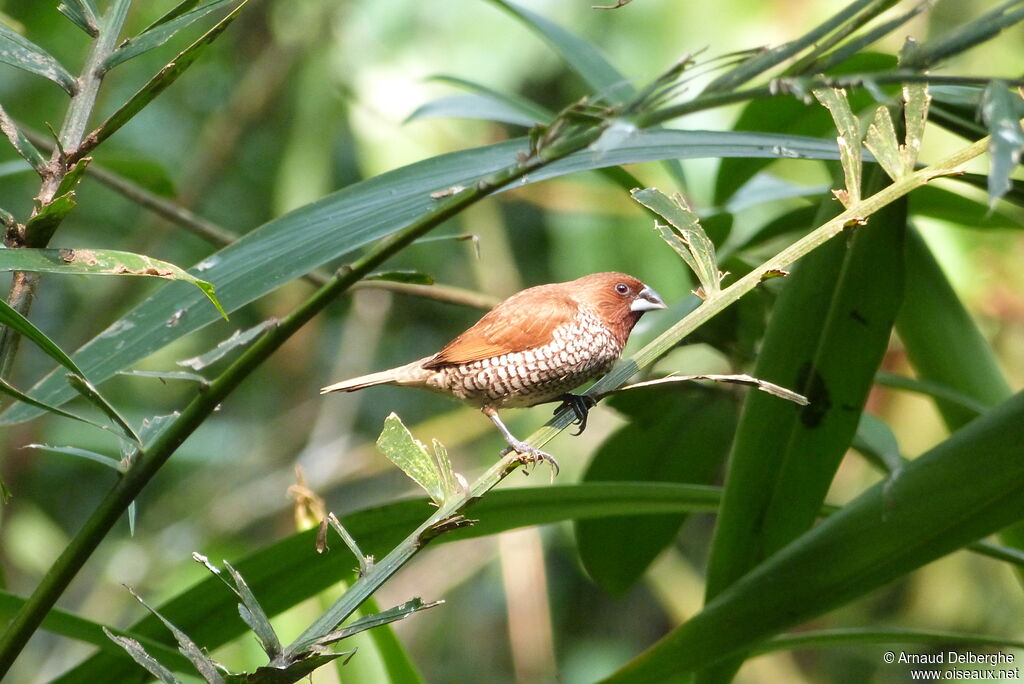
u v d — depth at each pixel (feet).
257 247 16.39
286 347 49.16
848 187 14.58
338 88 39.22
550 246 49.01
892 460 20.13
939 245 31.81
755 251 28.17
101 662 17.25
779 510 18.49
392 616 11.79
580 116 11.97
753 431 18.61
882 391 35.50
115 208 45.32
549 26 25.05
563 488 17.52
